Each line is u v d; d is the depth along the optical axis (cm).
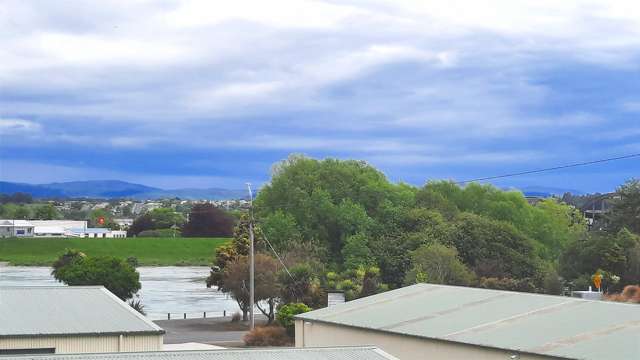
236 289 7488
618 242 9312
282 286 7300
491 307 4522
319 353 3025
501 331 3969
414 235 9981
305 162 11062
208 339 6475
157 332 4097
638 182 11750
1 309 4228
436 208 11500
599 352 3447
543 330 3903
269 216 10369
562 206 13375
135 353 2880
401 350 4225
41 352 3916
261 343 6094
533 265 9681
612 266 9119
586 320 4003
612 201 12038
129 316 4266
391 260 9744
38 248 19800
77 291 4631
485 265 9425
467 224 10006
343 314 4828
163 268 17500
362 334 4462
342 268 10056
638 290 6862
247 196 11888
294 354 3003
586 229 13012
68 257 9331
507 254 9762
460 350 3900
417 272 8488
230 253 8156
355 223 10412
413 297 5075
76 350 3966
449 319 4356
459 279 8569
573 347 3559
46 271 15150
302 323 4956
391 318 4562
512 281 8856
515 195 12088
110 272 7819
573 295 5672
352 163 11394
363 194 10888
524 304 4497
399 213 10619
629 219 11400
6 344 3859
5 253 19150
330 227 10656
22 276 13538
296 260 8544
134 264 14975
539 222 12031
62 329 3988
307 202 10612
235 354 2950
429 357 4056
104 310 4331
